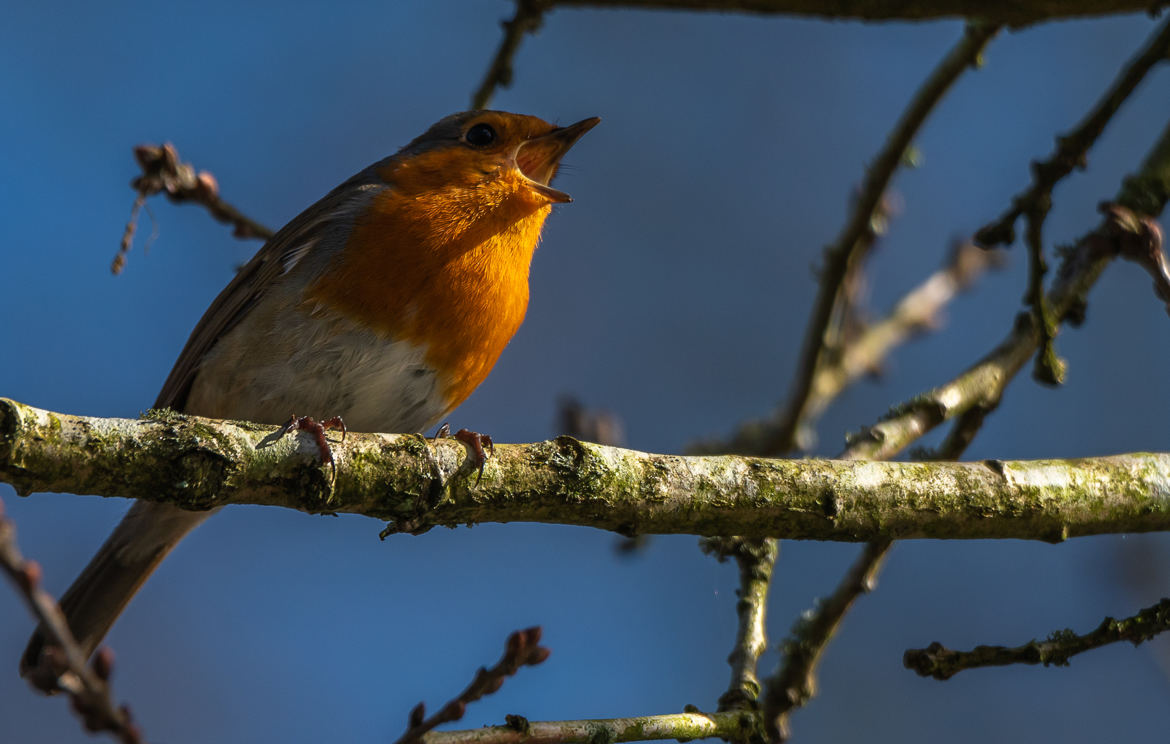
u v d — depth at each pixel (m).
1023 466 6.66
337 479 5.97
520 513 6.23
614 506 6.24
